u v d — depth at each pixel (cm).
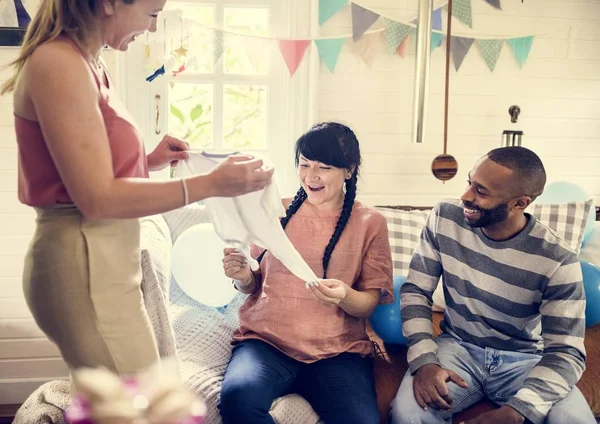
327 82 247
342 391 156
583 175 266
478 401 167
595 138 264
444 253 173
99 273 114
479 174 161
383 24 244
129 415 93
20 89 110
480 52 252
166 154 152
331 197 175
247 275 172
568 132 262
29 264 115
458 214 173
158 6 118
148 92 245
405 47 246
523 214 168
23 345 237
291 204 180
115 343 116
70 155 105
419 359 162
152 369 117
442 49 249
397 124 252
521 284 162
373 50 245
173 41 236
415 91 229
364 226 175
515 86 256
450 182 258
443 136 255
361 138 251
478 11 250
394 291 188
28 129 111
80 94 106
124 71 238
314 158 168
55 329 116
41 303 115
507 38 249
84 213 108
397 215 223
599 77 260
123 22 116
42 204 114
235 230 152
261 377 154
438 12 245
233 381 151
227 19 247
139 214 110
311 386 161
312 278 153
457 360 167
